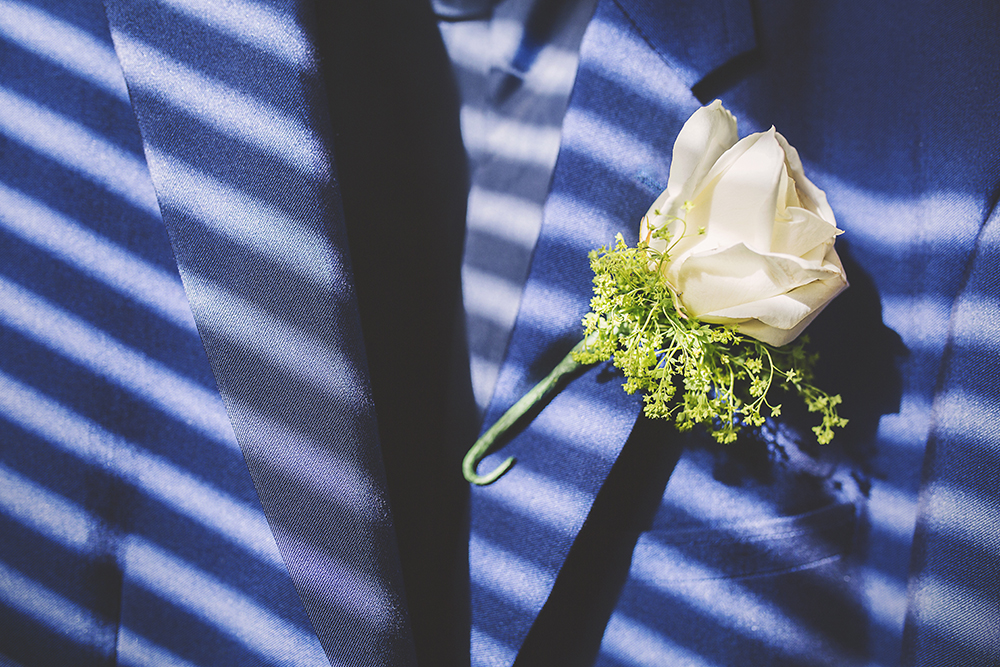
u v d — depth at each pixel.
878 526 0.39
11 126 0.35
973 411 0.37
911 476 0.39
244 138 0.34
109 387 0.35
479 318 0.41
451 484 0.40
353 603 0.34
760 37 0.39
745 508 0.39
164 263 0.36
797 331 0.34
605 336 0.35
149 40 0.34
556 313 0.38
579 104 0.38
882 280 0.39
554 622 0.39
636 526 0.39
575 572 0.39
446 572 0.40
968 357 0.38
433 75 0.41
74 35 0.35
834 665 0.39
